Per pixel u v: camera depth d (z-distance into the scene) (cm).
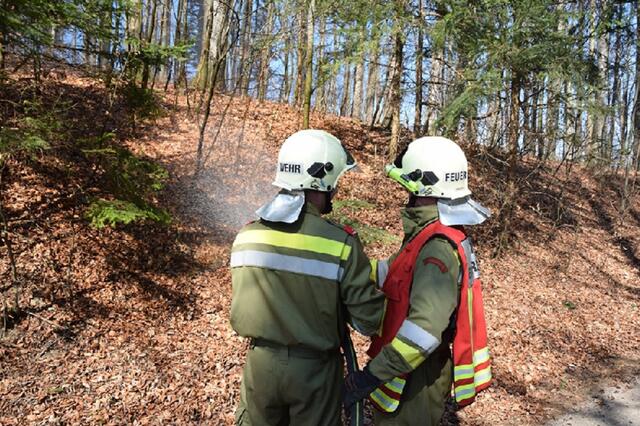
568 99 874
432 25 873
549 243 1035
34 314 462
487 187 1164
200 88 1306
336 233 190
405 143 1296
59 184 633
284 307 190
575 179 1531
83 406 373
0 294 469
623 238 1170
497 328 623
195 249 664
